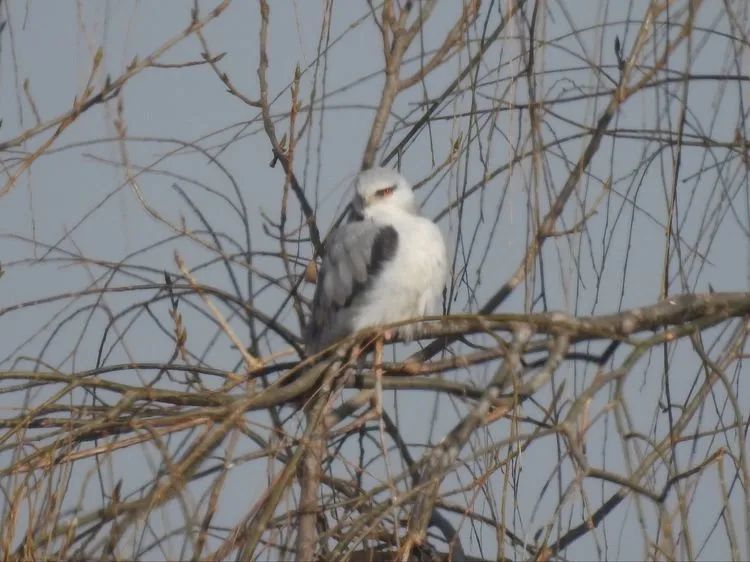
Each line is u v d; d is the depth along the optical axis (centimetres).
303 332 1298
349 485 995
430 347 1195
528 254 966
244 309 1172
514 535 915
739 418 858
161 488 853
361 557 985
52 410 1024
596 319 994
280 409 1114
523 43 1038
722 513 855
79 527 910
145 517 849
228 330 1125
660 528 826
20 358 1063
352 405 1088
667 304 1005
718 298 1005
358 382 1088
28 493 878
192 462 889
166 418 946
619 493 950
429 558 997
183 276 1127
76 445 965
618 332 987
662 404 958
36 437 966
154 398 996
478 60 1051
